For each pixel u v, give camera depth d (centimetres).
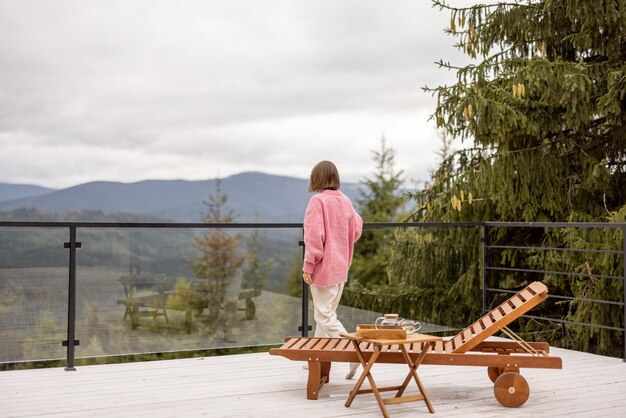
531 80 718
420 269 751
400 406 401
